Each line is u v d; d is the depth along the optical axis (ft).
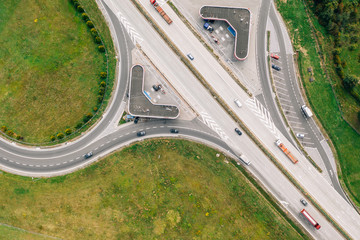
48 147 191.72
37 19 196.75
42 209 185.26
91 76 197.88
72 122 194.70
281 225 191.83
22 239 181.16
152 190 188.65
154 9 201.05
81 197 187.21
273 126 202.08
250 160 198.39
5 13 196.03
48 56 196.44
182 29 201.57
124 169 191.52
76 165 191.72
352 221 198.29
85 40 198.59
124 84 198.08
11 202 185.78
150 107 189.06
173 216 185.26
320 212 197.47
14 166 190.39
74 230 182.91
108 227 183.62
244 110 200.64
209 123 199.00
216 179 192.65
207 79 200.13
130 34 199.82
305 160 202.59
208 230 185.37
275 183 198.39
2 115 192.85
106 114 196.13
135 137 196.24
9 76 194.08
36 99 194.49
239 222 188.34
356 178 204.13
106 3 199.93
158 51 199.93
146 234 183.01
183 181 190.49
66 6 198.80
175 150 194.70
